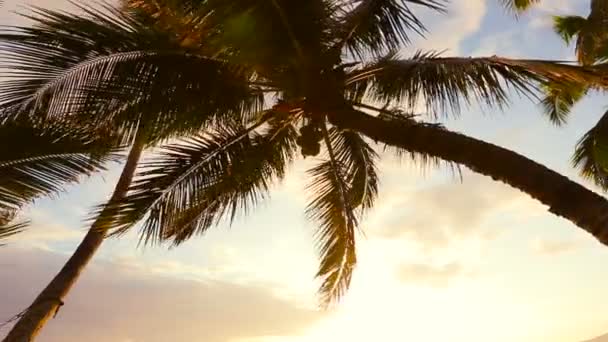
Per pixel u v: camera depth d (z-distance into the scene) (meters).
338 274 11.38
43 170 7.00
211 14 6.52
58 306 9.83
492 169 6.59
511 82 6.50
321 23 7.11
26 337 9.32
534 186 6.30
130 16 7.48
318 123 8.14
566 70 6.30
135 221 7.62
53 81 6.42
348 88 7.80
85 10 6.73
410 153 8.21
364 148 10.50
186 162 8.23
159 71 7.03
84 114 6.74
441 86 6.69
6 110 6.29
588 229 5.91
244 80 7.75
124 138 7.23
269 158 9.20
